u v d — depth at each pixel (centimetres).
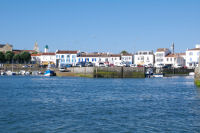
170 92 5362
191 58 13988
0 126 2511
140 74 10769
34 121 2703
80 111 3228
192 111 3250
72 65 14100
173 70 12912
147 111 3244
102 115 2994
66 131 2353
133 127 2480
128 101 4066
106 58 14875
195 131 2362
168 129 2417
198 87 6350
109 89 5909
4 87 6406
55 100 4153
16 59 15938
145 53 15150
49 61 15450
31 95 4784
